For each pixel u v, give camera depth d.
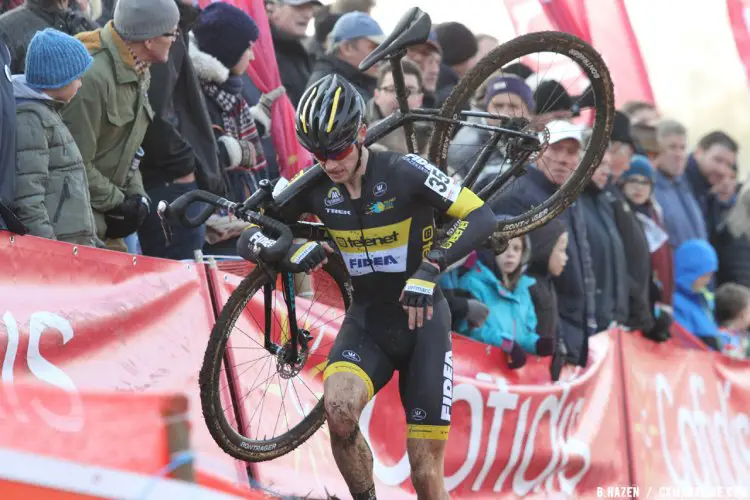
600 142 13.84
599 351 21.34
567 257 19.61
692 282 25.44
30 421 10.80
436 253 10.84
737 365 25.83
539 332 18.67
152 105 14.66
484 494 17.88
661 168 25.78
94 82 13.53
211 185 15.65
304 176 11.43
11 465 10.38
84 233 12.79
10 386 10.77
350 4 20.95
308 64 20.23
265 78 17.92
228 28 16.22
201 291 13.84
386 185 11.19
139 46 13.83
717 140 27.77
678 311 25.44
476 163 13.22
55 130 12.62
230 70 16.47
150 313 12.87
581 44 13.29
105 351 12.06
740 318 26.91
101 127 13.77
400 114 12.33
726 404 25.14
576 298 19.73
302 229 12.22
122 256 12.67
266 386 13.98
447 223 12.45
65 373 11.45
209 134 15.60
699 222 26.19
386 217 11.23
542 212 13.78
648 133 25.59
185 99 15.41
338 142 10.46
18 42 14.06
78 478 11.03
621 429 21.59
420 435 11.48
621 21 27.28
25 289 11.27
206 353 11.38
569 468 19.94
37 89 12.52
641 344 22.59
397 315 11.64
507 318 18.17
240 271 14.94
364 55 19.12
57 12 14.43
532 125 16.17
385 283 11.53
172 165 14.94
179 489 12.09
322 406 12.66
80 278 12.03
